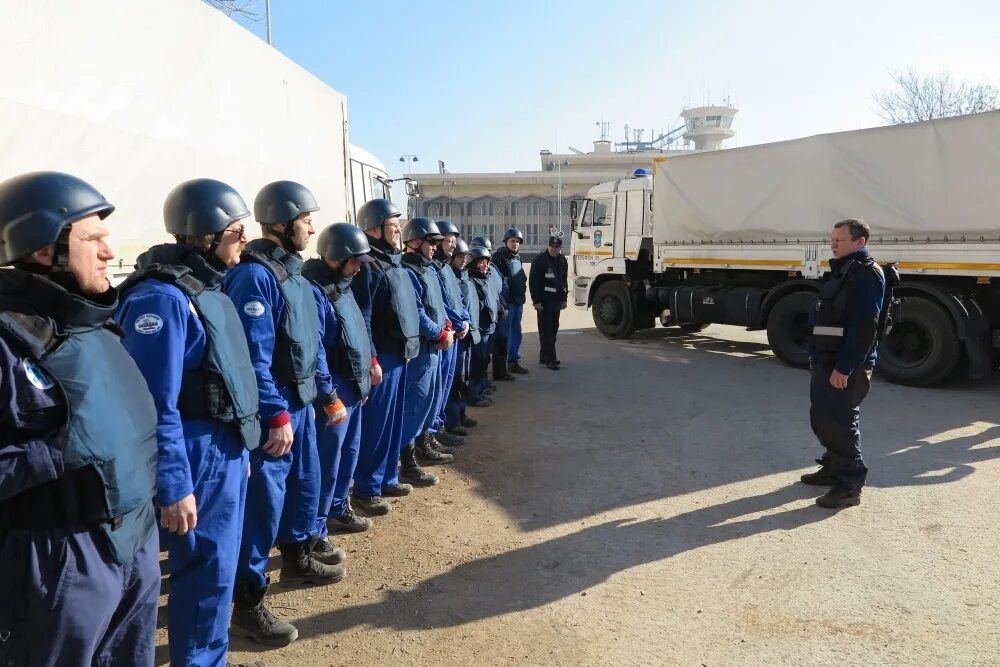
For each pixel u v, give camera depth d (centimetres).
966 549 388
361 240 368
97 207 175
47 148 376
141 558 188
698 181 1061
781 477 508
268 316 288
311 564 350
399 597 338
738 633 307
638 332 1351
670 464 538
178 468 214
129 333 212
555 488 486
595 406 730
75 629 167
